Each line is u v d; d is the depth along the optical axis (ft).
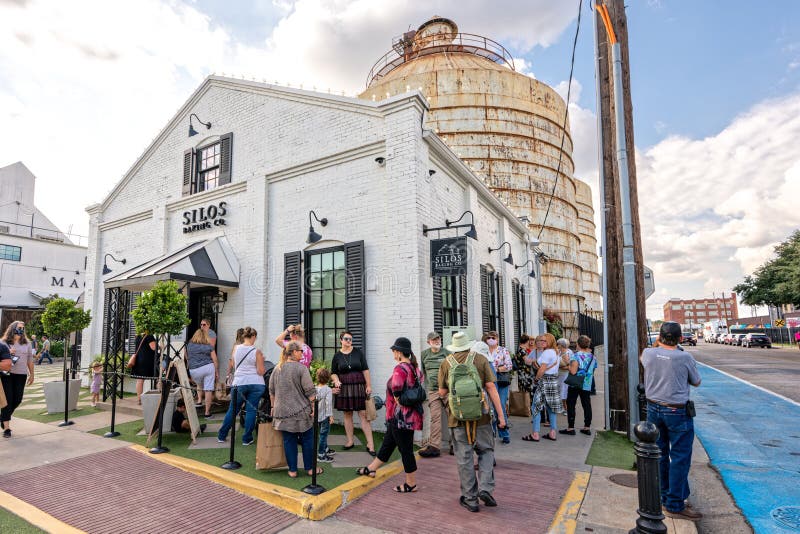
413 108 26.37
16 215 106.73
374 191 27.73
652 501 12.76
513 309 49.78
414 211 25.66
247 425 21.74
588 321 88.28
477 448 15.76
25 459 19.84
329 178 29.76
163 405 21.27
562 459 20.86
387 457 17.39
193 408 22.57
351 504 15.57
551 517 14.35
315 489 15.64
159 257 36.24
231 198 34.86
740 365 75.15
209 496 16.17
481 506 15.25
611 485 17.22
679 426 14.99
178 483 17.30
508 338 44.70
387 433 17.29
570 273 106.01
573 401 26.45
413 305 25.02
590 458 21.08
